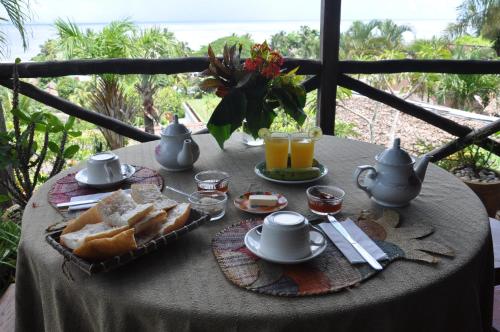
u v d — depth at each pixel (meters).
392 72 2.43
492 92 3.91
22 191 2.24
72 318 0.73
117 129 2.28
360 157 1.37
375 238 0.83
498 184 2.26
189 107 3.76
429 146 2.88
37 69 2.01
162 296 0.65
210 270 0.73
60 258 0.76
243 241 0.82
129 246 0.70
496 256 1.28
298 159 1.18
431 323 0.69
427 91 4.00
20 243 0.84
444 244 0.81
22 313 0.86
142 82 3.59
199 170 1.25
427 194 1.06
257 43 1.29
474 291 0.77
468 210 0.96
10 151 1.93
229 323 0.60
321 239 0.79
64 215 0.94
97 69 2.07
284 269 0.72
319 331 0.61
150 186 0.94
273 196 0.99
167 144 1.21
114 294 0.66
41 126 2.02
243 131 1.46
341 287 0.67
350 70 2.39
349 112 3.88
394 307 0.64
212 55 1.30
